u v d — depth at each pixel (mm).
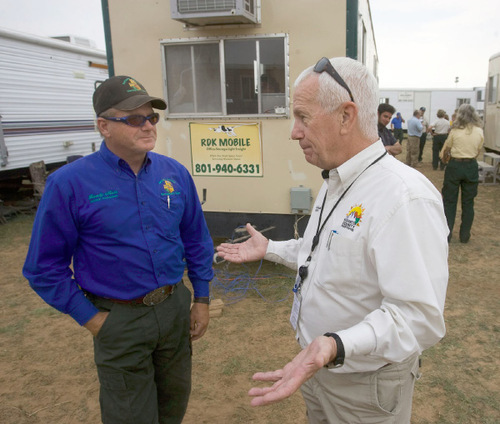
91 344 3738
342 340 1117
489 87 11227
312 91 1328
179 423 2174
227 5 3871
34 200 8969
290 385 1035
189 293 2023
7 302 4656
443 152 5824
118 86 1651
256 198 4684
